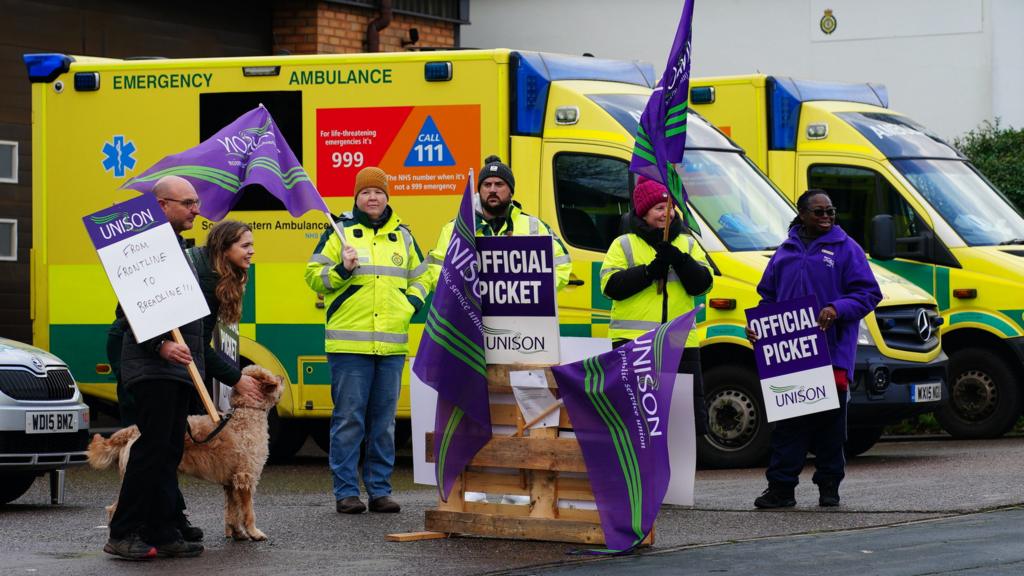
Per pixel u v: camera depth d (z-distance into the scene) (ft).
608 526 28.94
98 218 28.02
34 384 37.50
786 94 53.11
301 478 44.88
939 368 46.83
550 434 29.96
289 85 46.91
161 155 47.91
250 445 30.17
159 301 27.78
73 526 34.01
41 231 48.75
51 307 48.60
